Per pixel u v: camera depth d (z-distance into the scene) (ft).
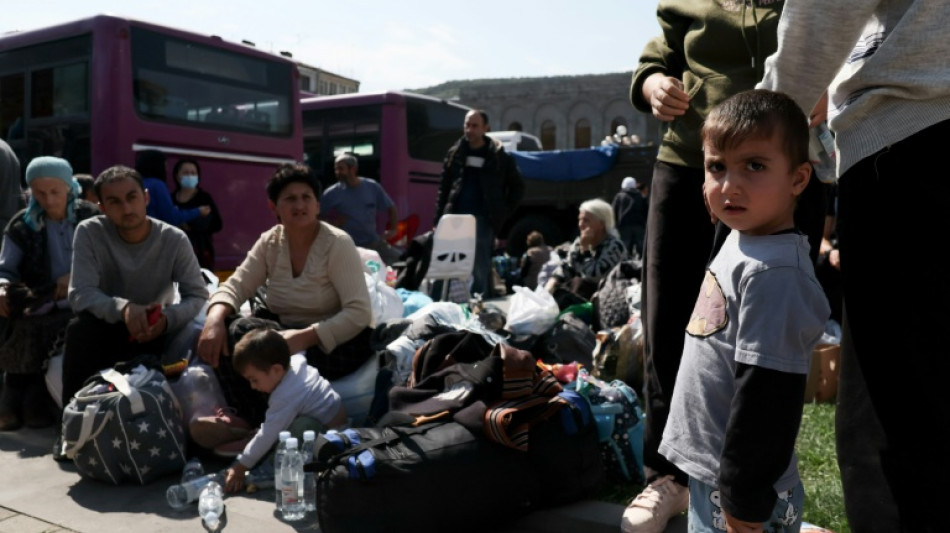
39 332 14.17
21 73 29.12
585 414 10.46
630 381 16.12
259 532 9.65
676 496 9.04
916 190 5.72
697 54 8.58
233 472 11.07
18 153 29.12
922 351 5.69
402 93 44.62
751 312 5.59
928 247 5.68
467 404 9.87
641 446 11.13
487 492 9.29
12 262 14.93
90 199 19.02
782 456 5.45
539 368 11.80
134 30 27.22
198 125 29.09
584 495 10.30
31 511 10.50
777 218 5.81
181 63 28.73
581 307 18.98
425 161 45.62
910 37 5.77
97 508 10.61
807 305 5.49
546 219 48.24
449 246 24.25
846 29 5.90
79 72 27.22
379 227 32.48
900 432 5.78
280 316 13.55
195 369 12.78
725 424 5.98
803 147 5.74
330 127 46.09
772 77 6.40
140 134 27.07
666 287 8.92
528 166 48.67
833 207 19.02
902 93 5.79
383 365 13.34
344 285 13.07
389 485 8.84
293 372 11.59
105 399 11.39
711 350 6.01
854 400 6.09
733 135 5.66
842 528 9.18
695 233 8.81
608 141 48.80
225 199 30.09
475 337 11.41
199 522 10.08
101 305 13.05
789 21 6.11
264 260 13.67
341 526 8.99
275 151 32.01
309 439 10.57
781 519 6.16
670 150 8.89
